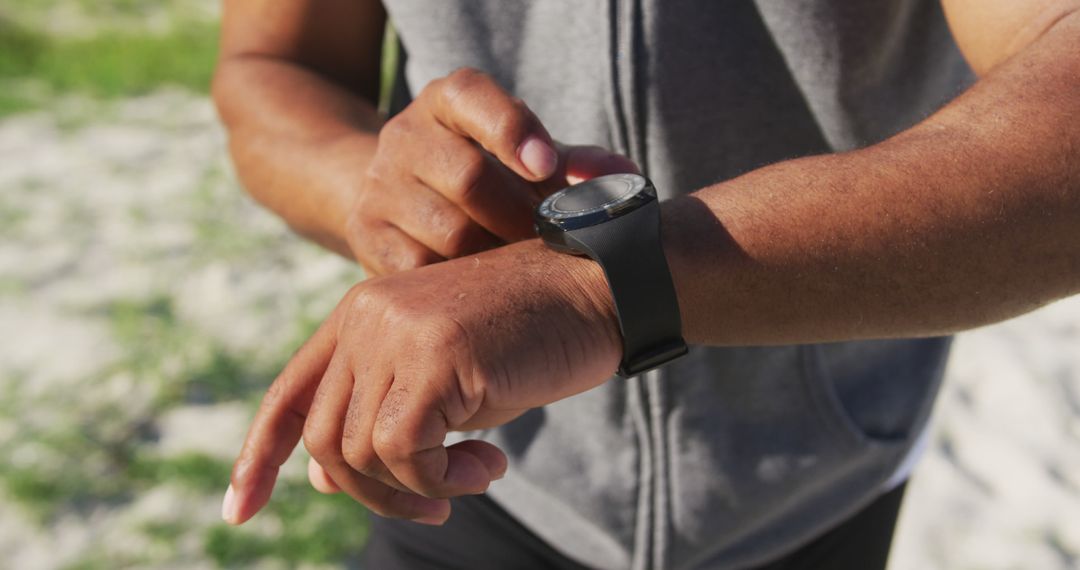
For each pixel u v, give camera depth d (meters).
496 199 0.64
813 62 0.72
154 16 4.70
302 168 0.78
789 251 0.54
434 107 0.64
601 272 0.55
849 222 0.54
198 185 2.99
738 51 0.73
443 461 0.53
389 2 0.79
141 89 3.81
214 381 2.09
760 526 0.86
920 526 1.79
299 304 2.41
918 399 0.88
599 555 0.85
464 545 0.88
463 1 0.77
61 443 1.89
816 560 0.90
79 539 1.71
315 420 0.56
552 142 0.62
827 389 0.81
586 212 0.54
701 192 0.57
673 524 0.83
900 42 0.73
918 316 0.55
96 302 2.36
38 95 3.67
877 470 0.88
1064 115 0.53
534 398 0.53
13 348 2.17
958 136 0.54
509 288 0.54
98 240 2.63
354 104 0.84
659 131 0.75
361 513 1.78
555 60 0.77
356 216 0.67
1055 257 0.54
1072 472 1.93
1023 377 2.18
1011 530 1.79
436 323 0.52
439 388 0.52
